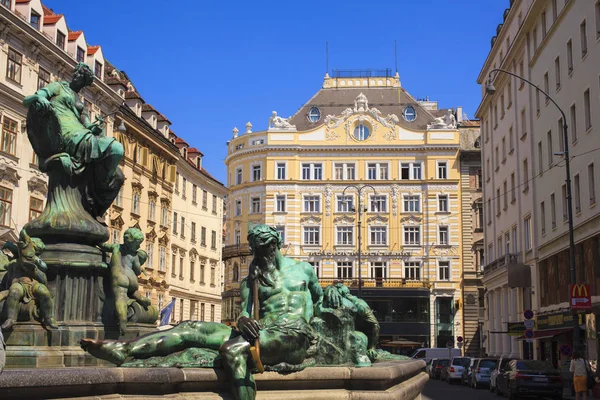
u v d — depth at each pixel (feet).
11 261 23.56
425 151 214.07
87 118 25.99
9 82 101.40
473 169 213.25
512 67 143.84
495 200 162.71
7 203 100.53
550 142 117.50
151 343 15.60
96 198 24.91
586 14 97.40
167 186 162.30
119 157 24.82
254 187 219.41
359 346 19.38
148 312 25.07
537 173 124.88
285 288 16.98
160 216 157.17
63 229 23.39
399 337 205.26
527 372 76.48
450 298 207.82
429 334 205.77
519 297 138.51
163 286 155.12
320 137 217.15
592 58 94.73
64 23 118.01
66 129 24.26
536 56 124.98
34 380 11.76
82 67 25.85
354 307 20.02
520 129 137.39
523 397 83.76
